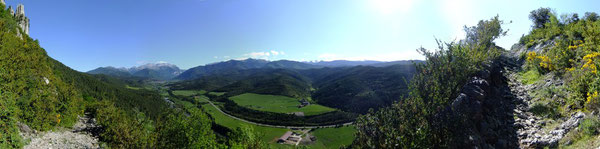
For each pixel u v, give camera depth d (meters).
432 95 9.20
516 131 9.54
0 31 36.53
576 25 19.80
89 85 93.25
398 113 8.69
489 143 8.88
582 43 15.48
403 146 7.23
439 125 7.87
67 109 31.67
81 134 29.31
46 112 25.94
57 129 27.75
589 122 7.42
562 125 8.61
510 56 27.05
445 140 7.55
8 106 20.12
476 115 9.21
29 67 31.05
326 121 123.56
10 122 19.50
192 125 23.36
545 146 8.02
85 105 42.56
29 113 23.41
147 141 19.94
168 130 21.95
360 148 8.36
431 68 10.26
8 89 22.42
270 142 96.88
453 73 10.16
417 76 10.41
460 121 8.02
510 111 11.25
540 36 28.98
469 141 7.76
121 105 74.06
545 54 18.34
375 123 8.52
